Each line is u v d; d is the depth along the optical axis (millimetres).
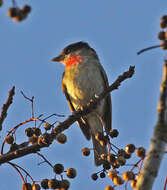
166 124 4609
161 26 5102
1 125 7195
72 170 6652
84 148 7660
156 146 4578
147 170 4543
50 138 7070
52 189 6578
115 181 6328
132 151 6785
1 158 6984
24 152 6941
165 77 4629
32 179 6926
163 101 4621
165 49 4691
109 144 7859
